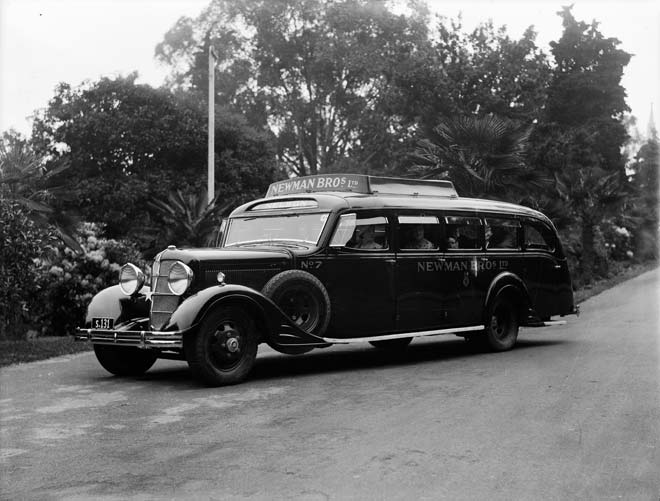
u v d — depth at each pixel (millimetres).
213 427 6148
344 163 38125
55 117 28297
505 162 19531
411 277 9711
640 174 35000
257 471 4875
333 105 42812
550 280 11578
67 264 14602
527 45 29625
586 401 6930
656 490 4418
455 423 6109
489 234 10750
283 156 45312
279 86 43000
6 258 11859
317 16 41156
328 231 9039
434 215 10062
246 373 8234
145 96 28938
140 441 5730
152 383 8477
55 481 4766
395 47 39344
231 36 42312
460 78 28453
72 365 10141
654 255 38062
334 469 4879
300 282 8578
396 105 30078
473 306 10383
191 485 4617
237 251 8555
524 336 12766
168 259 8367
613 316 15961
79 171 28016
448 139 19734
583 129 36906
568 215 21656
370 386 7957
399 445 5449
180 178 28656
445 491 4414
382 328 9453
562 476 4688
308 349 8555
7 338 13273
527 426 5973
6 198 12305
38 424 6355
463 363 9625
